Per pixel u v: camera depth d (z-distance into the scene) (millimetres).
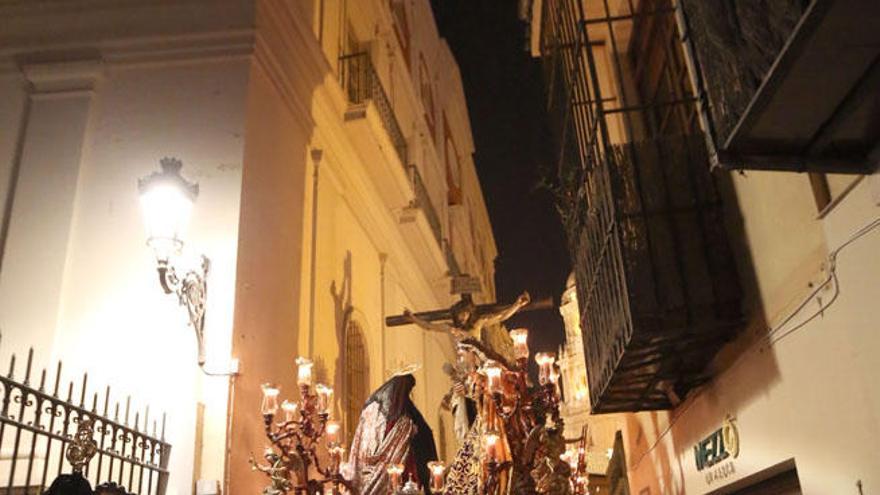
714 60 3891
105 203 7676
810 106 3477
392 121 12945
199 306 6895
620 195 5949
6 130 8109
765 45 3363
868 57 3160
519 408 5566
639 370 6531
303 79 9492
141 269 7336
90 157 7910
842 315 4254
